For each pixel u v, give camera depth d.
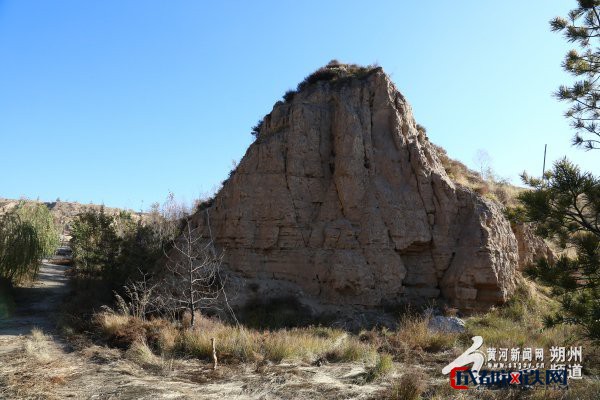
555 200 7.44
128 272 19.95
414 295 18.48
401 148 20.58
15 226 23.23
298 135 20.95
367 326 16.22
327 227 19.33
